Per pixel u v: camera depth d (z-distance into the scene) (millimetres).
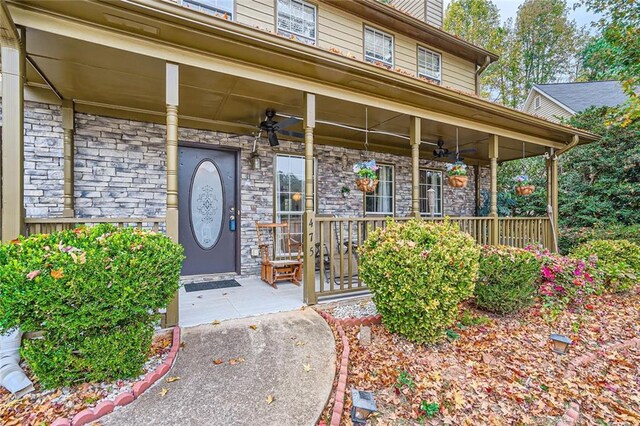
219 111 4469
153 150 4430
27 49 2689
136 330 2115
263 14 4992
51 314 1803
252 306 3523
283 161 5535
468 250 3066
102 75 3232
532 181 9820
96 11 2412
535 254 4062
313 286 3639
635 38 6578
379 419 2008
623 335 3484
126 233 2248
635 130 7629
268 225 4973
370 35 6199
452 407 2154
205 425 1760
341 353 2652
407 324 2928
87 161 4023
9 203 2322
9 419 1727
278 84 3428
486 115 5074
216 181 4961
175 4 2488
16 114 2340
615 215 7906
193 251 4785
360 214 6391
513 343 3137
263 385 2131
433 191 7465
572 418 2119
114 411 1837
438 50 7129
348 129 5527
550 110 15789
